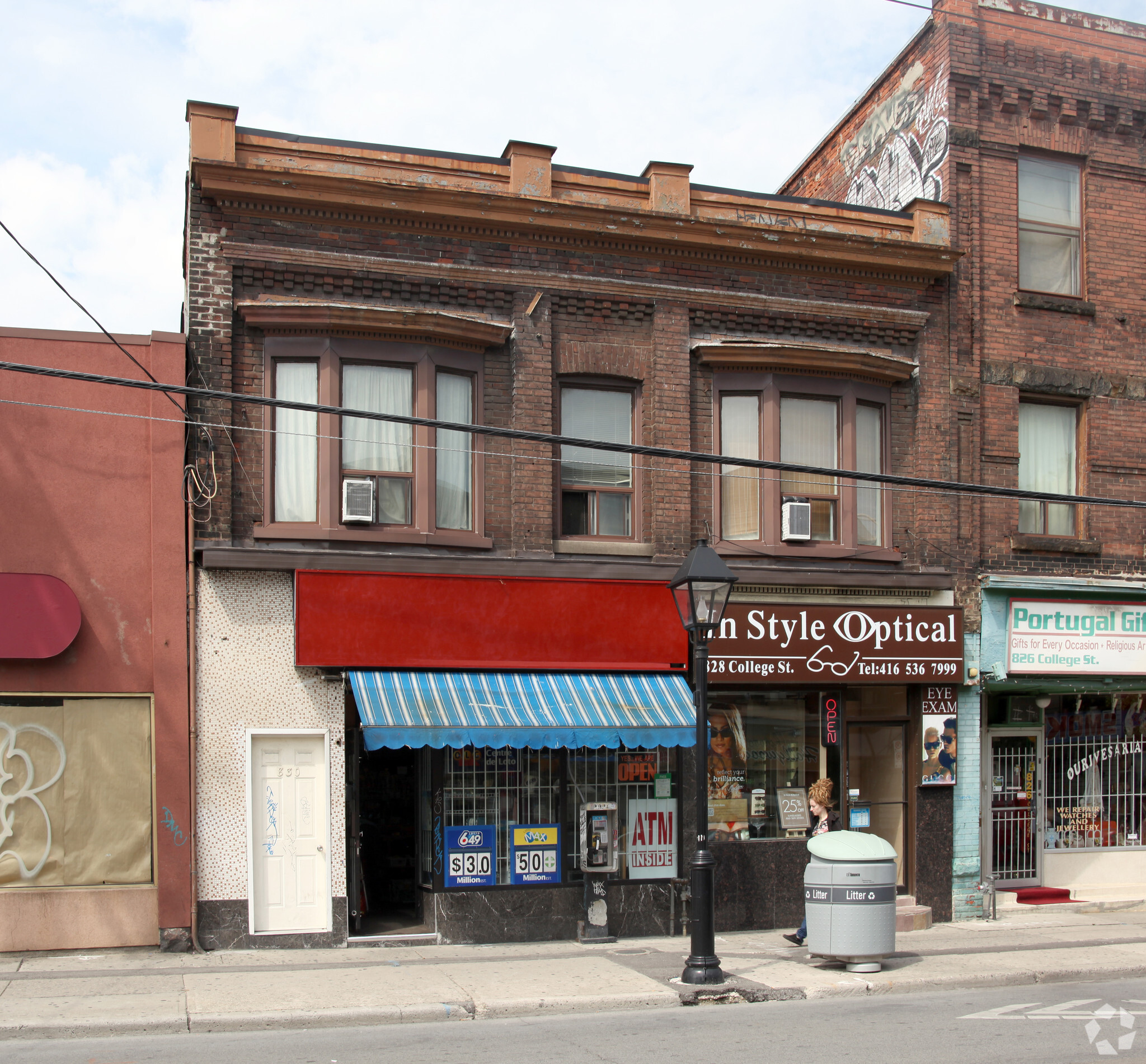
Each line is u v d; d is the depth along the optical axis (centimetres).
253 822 1235
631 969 1149
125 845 1203
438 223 1361
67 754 1198
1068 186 1702
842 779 1480
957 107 1631
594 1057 842
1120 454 1673
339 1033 926
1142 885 1673
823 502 1507
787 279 1512
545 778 1352
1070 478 1664
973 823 1537
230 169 1264
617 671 1371
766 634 1427
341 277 1323
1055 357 1647
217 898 1216
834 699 1489
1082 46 1712
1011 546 1588
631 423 1451
